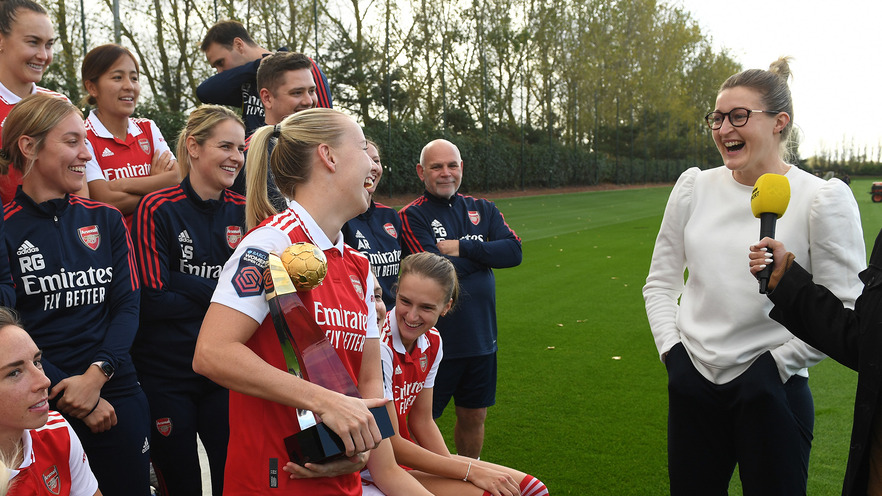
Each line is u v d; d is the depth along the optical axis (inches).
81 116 112.7
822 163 2753.4
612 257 535.8
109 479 106.8
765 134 100.3
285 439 68.1
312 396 64.8
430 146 174.1
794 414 97.5
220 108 127.8
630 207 1127.0
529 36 1469.0
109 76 149.5
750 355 98.3
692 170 113.9
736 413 98.8
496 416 193.6
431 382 126.3
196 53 752.3
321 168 73.2
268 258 68.0
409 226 170.6
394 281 160.1
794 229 98.0
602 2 1822.1
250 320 67.1
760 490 97.2
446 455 124.6
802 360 94.8
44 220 105.9
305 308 66.9
